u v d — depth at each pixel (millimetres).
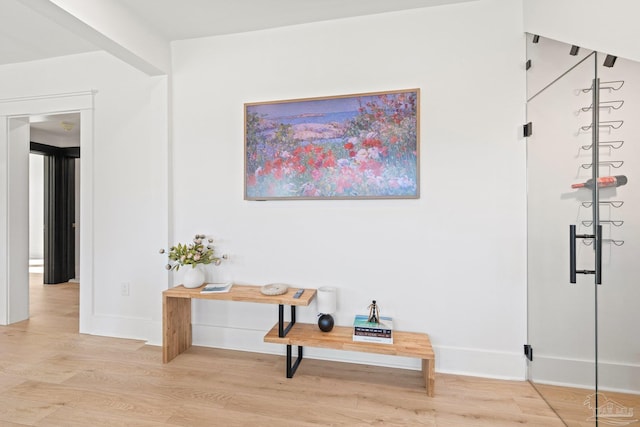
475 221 2180
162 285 2654
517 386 2041
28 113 2945
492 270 2160
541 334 1944
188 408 1781
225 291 2301
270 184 2459
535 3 1964
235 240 2555
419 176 2234
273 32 2482
